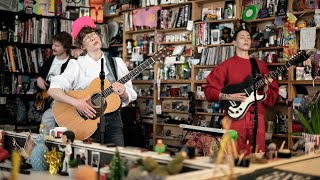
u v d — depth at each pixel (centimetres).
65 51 455
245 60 383
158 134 615
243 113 369
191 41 583
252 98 373
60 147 243
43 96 462
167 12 611
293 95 472
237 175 173
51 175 233
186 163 182
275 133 482
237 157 187
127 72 341
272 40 495
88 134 307
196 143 337
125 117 604
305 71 461
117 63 333
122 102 327
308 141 247
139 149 209
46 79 460
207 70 563
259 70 384
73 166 220
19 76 601
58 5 635
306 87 482
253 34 516
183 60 592
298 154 225
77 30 322
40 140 248
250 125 369
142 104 655
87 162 226
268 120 503
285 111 495
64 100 308
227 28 543
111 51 697
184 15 588
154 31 630
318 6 464
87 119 309
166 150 209
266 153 211
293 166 203
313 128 294
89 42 319
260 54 507
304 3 473
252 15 519
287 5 489
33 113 604
